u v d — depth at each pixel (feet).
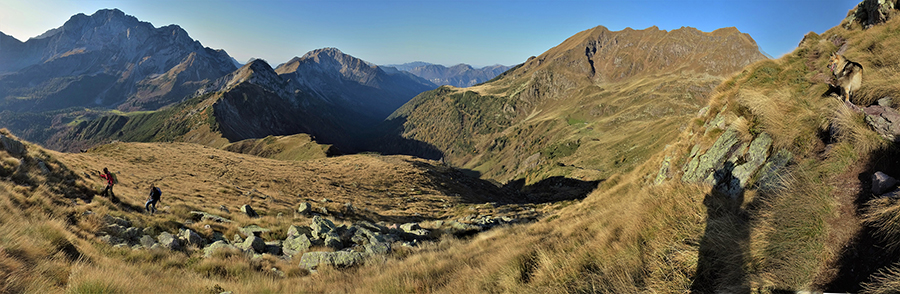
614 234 24.38
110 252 34.12
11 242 24.03
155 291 24.48
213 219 58.70
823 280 12.80
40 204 39.81
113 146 201.16
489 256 31.45
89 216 41.93
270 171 202.18
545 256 23.43
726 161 25.68
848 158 16.14
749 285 14.17
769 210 17.15
